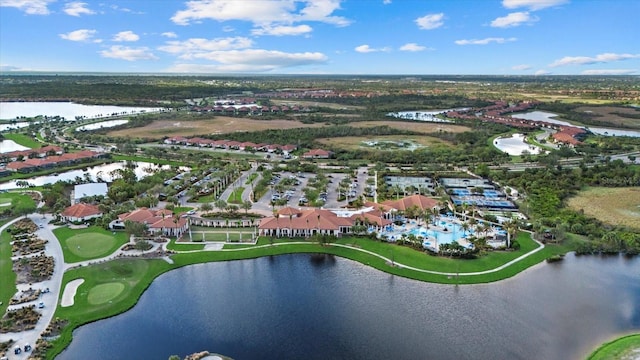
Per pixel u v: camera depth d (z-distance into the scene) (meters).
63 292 124.75
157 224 167.12
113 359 97.56
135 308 118.69
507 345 103.50
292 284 132.38
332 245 158.25
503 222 168.00
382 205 186.75
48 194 199.38
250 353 99.94
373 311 117.56
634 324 112.56
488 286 131.38
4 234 165.38
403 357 98.88
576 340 105.75
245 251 153.50
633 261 147.75
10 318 110.81
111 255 148.50
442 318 114.50
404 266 142.88
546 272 140.00
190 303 121.12
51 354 98.56
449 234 165.88
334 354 99.62
